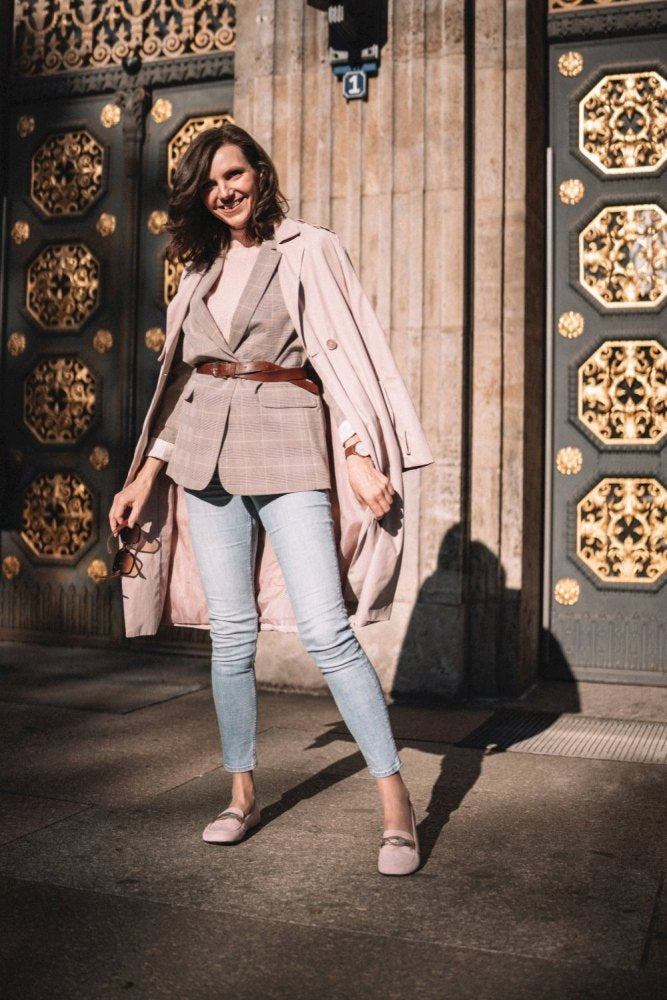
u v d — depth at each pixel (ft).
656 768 11.30
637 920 7.08
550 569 16.66
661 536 16.22
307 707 14.29
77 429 19.44
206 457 8.16
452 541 14.82
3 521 19.90
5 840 8.63
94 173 19.44
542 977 6.23
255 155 8.25
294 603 8.05
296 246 8.21
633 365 16.39
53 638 19.44
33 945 6.63
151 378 18.97
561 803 9.90
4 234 20.08
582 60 16.60
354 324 8.16
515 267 15.23
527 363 15.52
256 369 8.14
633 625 16.30
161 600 9.21
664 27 16.06
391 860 7.84
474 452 15.25
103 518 19.17
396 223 15.20
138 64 18.93
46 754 11.53
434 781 10.64
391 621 15.03
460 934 6.83
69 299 19.58
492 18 15.08
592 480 16.48
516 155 15.19
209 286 8.36
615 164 16.49
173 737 12.37
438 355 14.98
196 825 9.04
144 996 5.97
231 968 6.33
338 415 8.10
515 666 15.26
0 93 19.86
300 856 8.27
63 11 19.52
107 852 8.35
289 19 15.70
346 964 6.39
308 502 8.07
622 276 16.46
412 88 15.11
